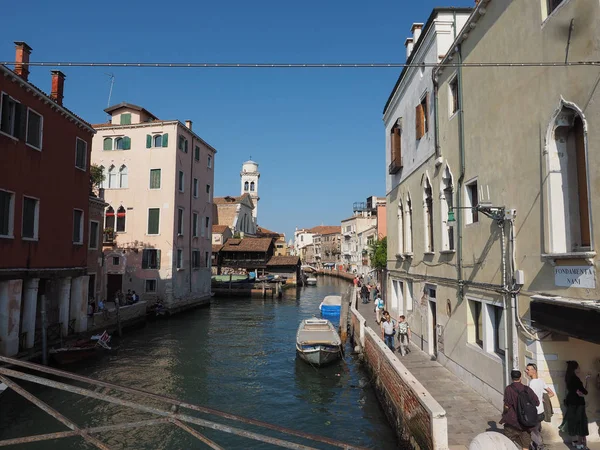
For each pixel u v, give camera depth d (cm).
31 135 1628
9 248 1479
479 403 929
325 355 1722
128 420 1173
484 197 970
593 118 613
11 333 1465
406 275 1691
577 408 682
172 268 3130
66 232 1852
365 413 1255
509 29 855
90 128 2042
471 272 1034
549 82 720
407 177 1659
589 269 621
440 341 1260
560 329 659
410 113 1606
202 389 1486
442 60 1205
